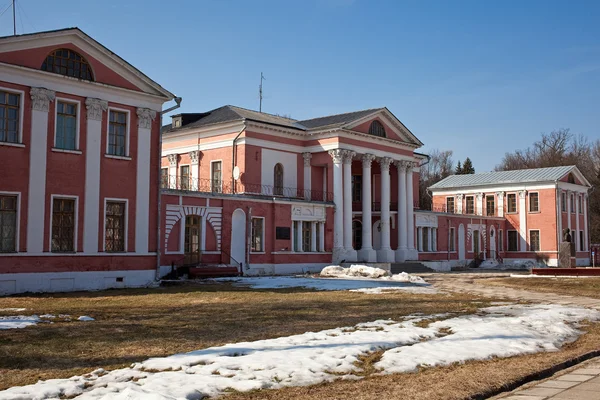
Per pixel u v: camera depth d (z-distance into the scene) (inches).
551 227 2384.4
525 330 540.7
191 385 322.0
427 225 2025.1
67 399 303.4
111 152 1071.0
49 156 986.1
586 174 3624.5
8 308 700.0
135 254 1086.4
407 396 310.8
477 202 2581.2
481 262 2274.9
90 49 1039.0
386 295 914.1
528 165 3922.2
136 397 291.0
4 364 385.1
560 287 1134.4
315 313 663.1
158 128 1136.2
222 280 1206.9
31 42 968.9
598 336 537.0
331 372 366.3
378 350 440.5
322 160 1738.4
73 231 1015.6
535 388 348.5
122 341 468.8
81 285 1011.3
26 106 963.3
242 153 1609.3
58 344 453.1
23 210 953.5
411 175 1940.2
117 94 1074.7
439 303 797.9
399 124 1871.3
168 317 619.8
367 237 1769.2
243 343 453.1
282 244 1540.4
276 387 328.5
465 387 331.3
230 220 1402.6
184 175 1764.3
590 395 326.3
